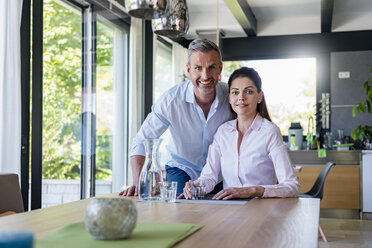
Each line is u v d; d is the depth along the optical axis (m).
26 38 3.49
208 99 2.50
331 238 4.88
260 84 2.29
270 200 1.91
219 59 2.35
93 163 4.55
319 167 6.41
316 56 7.32
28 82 3.51
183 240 1.10
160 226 1.26
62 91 4.05
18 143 3.23
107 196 2.09
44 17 3.80
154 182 1.88
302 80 7.40
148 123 2.61
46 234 1.18
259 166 2.22
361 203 6.30
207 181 2.27
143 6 1.59
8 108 3.19
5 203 2.08
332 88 7.20
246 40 7.50
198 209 1.64
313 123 7.20
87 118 4.46
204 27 7.12
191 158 2.67
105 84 4.78
